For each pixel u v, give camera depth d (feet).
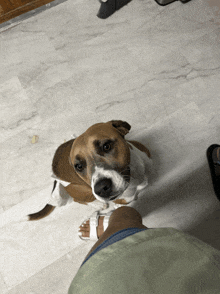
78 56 6.98
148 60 6.74
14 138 6.60
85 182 4.27
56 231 5.96
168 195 5.92
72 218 6.00
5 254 5.91
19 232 6.01
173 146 6.17
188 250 2.01
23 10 7.24
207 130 6.17
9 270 5.83
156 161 6.13
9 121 6.73
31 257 5.87
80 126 6.52
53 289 5.69
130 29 6.98
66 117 6.61
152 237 2.19
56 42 7.13
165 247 2.04
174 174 6.01
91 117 6.55
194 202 5.81
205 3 6.88
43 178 6.28
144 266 1.86
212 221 5.65
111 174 3.65
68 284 5.69
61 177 4.17
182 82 6.50
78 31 7.13
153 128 6.31
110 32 7.03
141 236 2.23
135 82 6.64
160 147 6.19
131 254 2.00
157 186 5.99
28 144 6.53
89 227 5.67
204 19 6.81
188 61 6.61
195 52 6.64
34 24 7.29
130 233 2.51
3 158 6.48
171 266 1.85
